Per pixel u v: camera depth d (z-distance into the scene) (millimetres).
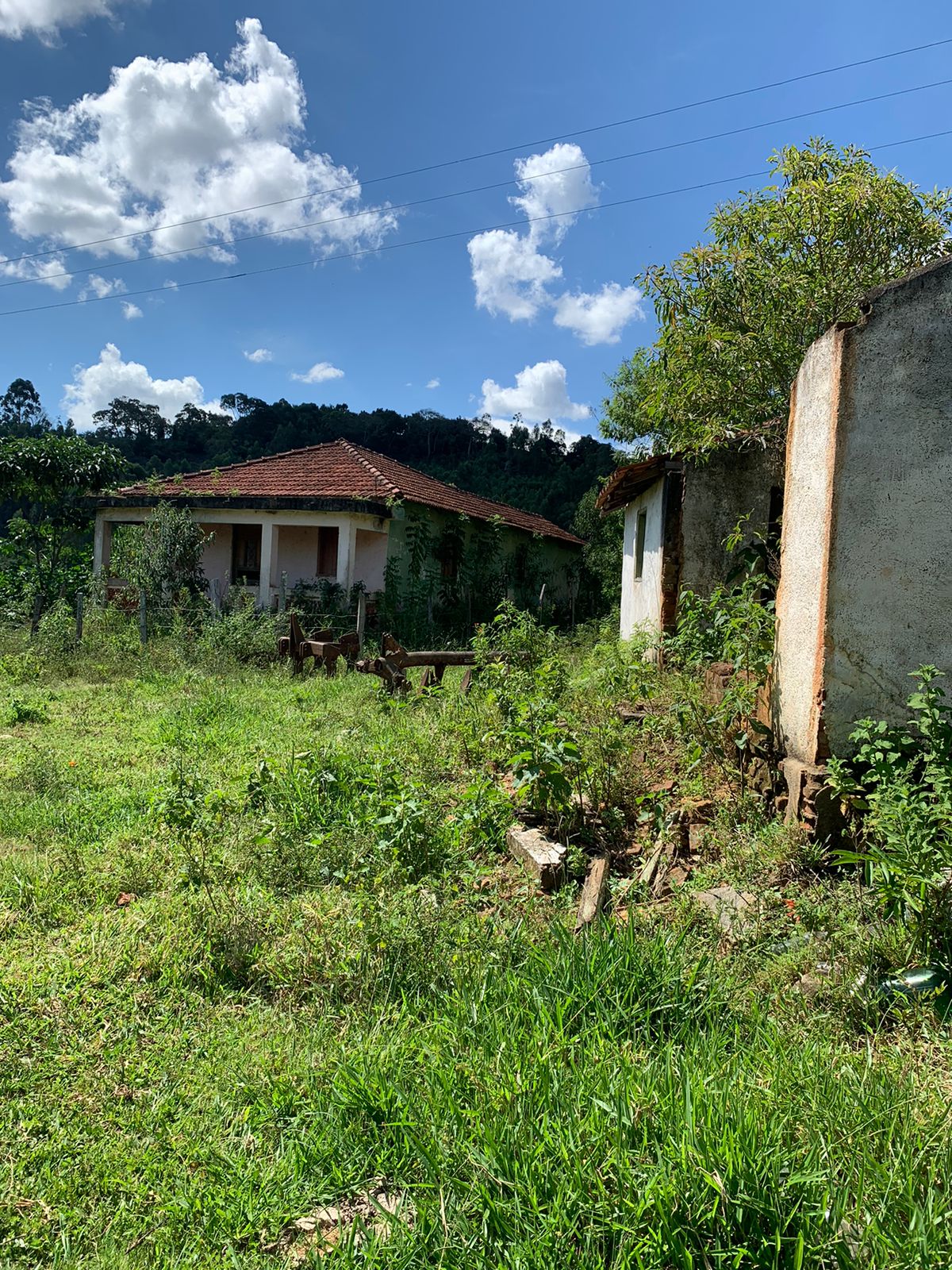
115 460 19828
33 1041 2980
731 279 9820
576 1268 1923
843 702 4348
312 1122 2547
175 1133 2547
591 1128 2236
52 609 15461
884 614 4316
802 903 3682
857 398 4285
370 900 3801
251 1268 2062
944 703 4289
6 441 18891
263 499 17531
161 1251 2131
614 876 4512
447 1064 2684
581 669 10938
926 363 4273
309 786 5512
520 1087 2457
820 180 9688
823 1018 2951
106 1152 2463
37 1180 2346
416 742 7012
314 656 11891
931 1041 2812
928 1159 2178
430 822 4738
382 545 18688
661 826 4852
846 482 4297
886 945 3209
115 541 18891
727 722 5461
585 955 3172
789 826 4414
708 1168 2002
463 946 3549
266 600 17719
